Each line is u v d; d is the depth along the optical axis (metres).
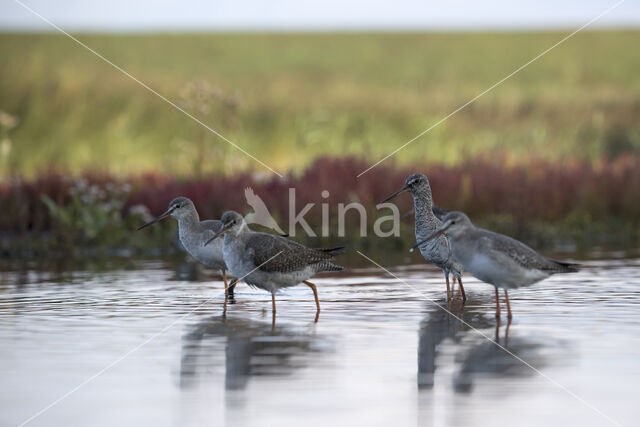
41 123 40.25
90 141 39.00
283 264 11.77
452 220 11.42
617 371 8.84
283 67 49.25
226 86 45.00
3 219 20.78
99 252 19.81
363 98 43.22
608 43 50.94
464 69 49.00
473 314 11.81
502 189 22.80
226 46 52.06
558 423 7.36
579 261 17.47
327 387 8.34
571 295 13.28
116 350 9.77
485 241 11.16
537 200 22.80
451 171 23.73
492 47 52.03
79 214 20.27
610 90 43.69
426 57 51.25
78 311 12.09
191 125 38.50
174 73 46.81
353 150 33.19
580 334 10.45
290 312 12.08
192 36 53.22
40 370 8.97
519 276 11.12
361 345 9.96
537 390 8.24
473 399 7.99
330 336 10.44
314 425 7.30
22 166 34.12
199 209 20.95
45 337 10.40
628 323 11.08
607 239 22.20
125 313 11.97
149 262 18.06
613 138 36.66
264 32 55.09
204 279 15.42
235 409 7.72
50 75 44.34
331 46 53.00
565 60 49.00
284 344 10.03
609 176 24.39
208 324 11.23
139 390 8.30
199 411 7.68
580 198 23.30
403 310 12.18
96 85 43.56
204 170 25.30
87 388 8.35
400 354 9.52
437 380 8.56
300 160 33.16
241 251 11.95
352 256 18.97
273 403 7.88
